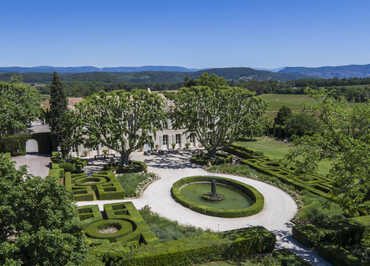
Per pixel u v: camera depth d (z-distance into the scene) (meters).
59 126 46.91
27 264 12.66
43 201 12.98
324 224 22.73
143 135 39.09
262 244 20.20
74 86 182.00
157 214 26.50
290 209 28.50
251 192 31.23
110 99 38.09
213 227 24.69
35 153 52.84
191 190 33.84
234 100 41.91
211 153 45.00
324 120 24.14
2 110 45.69
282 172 37.69
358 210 25.59
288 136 65.31
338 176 20.30
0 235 13.46
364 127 22.53
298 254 20.52
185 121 42.34
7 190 13.05
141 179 35.91
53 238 12.27
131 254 17.61
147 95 39.25
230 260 19.44
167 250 18.22
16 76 57.09
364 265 17.75
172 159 47.62
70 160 42.62
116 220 23.44
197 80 88.38
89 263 16.05
